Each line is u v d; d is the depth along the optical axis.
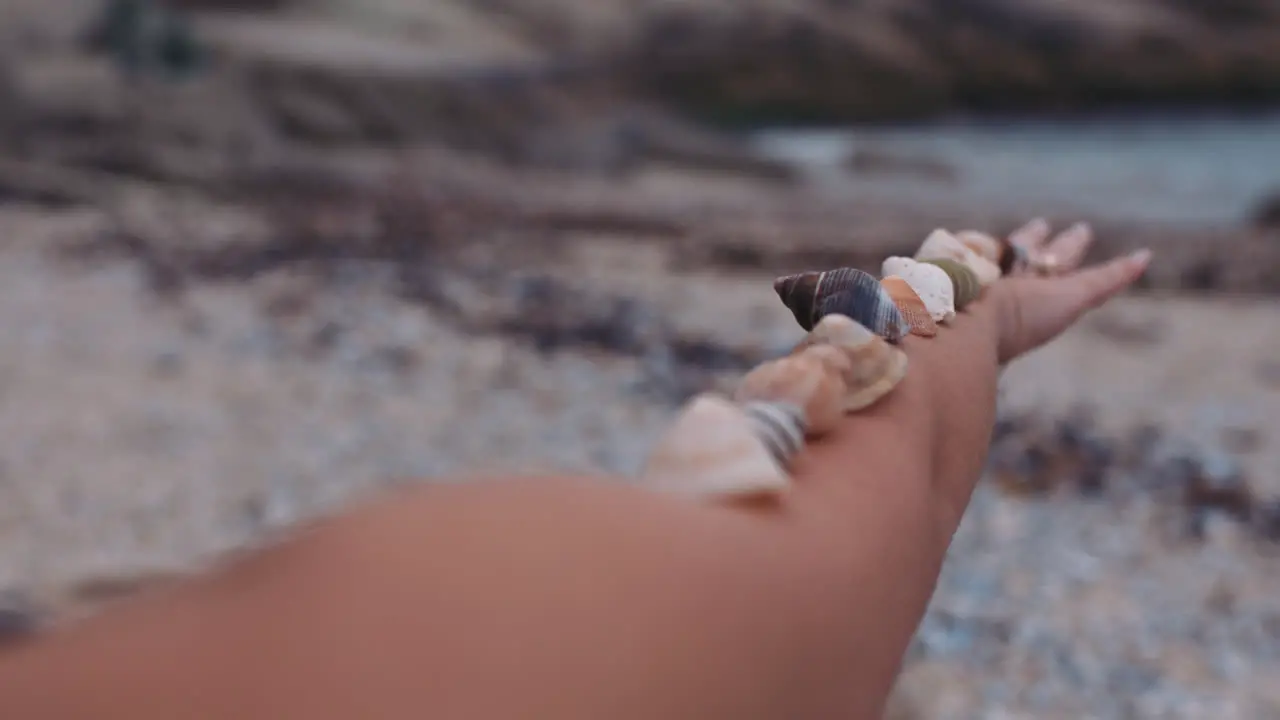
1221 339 9.46
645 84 24.52
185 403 6.02
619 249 12.17
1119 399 7.43
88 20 17.19
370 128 18.42
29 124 14.60
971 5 26.11
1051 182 20.53
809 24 26.02
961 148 23.94
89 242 9.70
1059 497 5.45
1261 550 4.91
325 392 6.33
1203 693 3.71
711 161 20.61
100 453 5.28
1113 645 4.00
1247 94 25.48
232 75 17.89
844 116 26.00
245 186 13.89
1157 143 23.84
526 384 6.70
